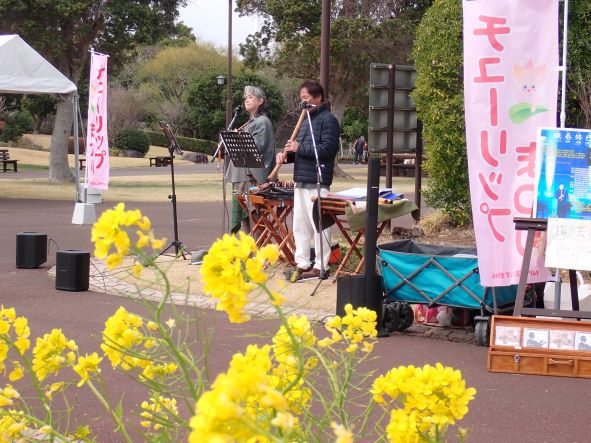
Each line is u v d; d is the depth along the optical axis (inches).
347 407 224.4
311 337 114.0
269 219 473.4
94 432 209.5
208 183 1357.0
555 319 270.7
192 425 63.4
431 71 536.4
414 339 313.4
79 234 629.0
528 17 293.7
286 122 2564.0
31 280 433.1
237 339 298.2
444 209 584.1
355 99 1951.3
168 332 124.9
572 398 247.3
